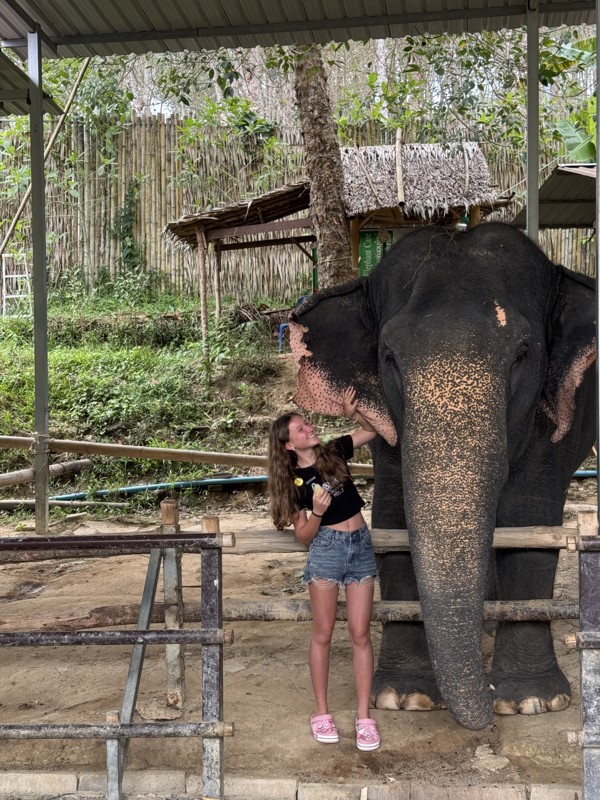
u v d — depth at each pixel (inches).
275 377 436.1
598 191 108.0
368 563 129.5
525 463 148.3
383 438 149.5
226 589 215.0
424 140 491.2
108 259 593.9
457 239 140.5
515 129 445.4
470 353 116.6
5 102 283.4
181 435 387.5
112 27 257.1
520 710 136.0
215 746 110.8
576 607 126.8
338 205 398.6
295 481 128.0
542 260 143.0
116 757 111.7
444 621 101.6
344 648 172.2
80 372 431.8
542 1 241.3
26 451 359.9
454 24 258.2
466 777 119.0
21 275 586.2
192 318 512.4
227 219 443.2
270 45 267.6
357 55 698.8
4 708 145.0
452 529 105.0
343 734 130.7
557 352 140.2
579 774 119.4
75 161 585.6
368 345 149.7
